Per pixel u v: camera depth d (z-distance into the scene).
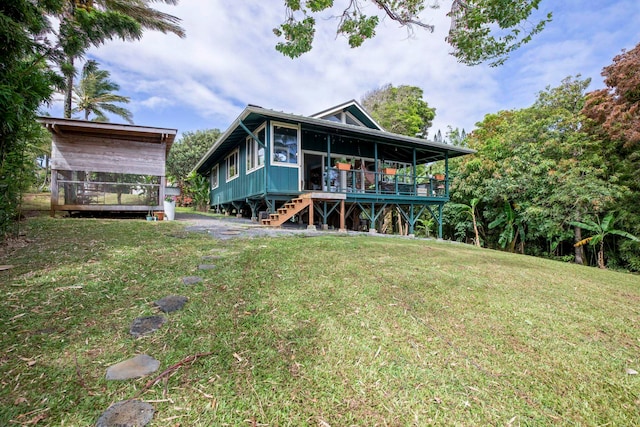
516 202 12.48
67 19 8.38
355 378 1.69
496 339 2.27
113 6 10.87
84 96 18.50
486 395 1.63
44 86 4.04
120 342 1.91
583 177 10.75
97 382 1.54
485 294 3.26
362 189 9.52
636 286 4.62
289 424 1.35
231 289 2.84
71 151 7.59
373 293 2.97
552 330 2.51
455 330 2.36
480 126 17.64
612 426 1.48
